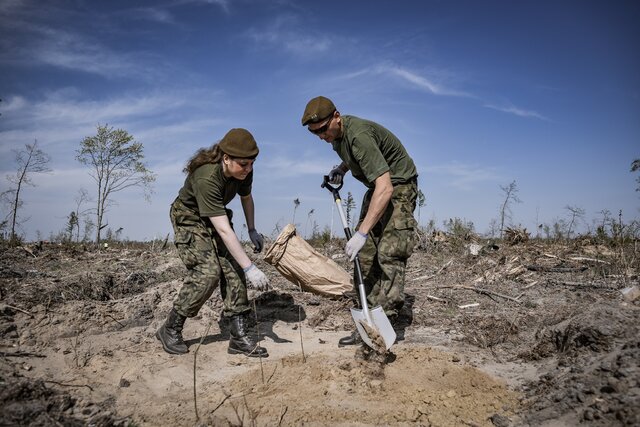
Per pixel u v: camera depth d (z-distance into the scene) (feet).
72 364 13.05
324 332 16.65
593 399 9.21
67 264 23.49
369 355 12.56
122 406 11.00
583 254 24.00
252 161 12.82
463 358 13.47
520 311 17.16
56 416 9.75
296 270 18.62
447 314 17.54
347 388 11.27
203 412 10.65
